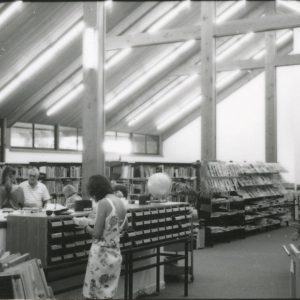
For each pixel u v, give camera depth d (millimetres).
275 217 14727
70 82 14086
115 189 6906
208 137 11438
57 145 16094
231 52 16625
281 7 13727
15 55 11922
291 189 16719
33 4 10492
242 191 13031
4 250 5121
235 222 12258
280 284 7133
